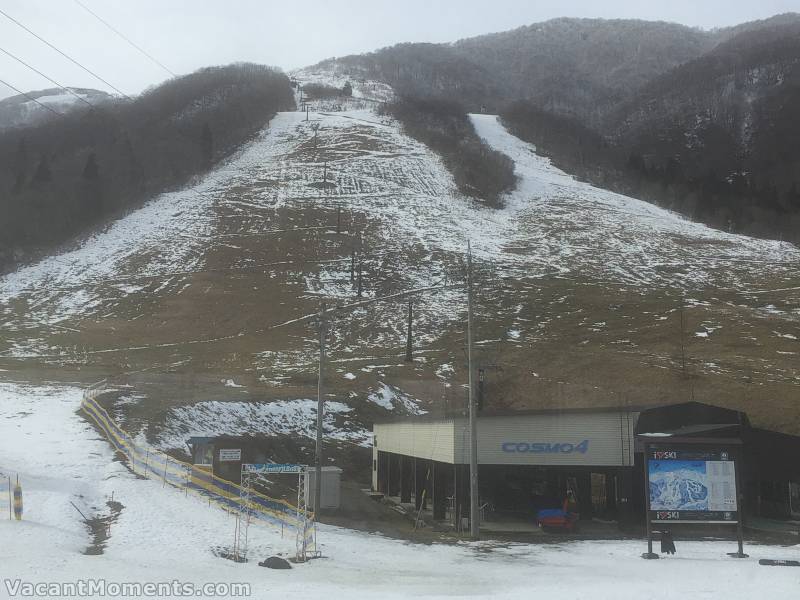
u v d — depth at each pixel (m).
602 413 32.47
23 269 120.75
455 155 193.00
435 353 81.88
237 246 128.62
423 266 119.31
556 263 121.44
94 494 28.52
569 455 32.12
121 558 19.23
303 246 128.00
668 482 22.97
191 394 57.09
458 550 24.92
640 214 161.75
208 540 23.08
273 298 105.56
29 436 38.03
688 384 67.62
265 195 158.38
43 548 18.91
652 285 109.94
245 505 29.05
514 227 146.12
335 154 190.88
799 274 115.44
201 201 155.00
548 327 91.00
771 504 36.66
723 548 25.23
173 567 18.39
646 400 62.50
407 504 39.28
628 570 19.83
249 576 17.70
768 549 25.11
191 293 107.94
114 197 157.62
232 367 75.88
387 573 19.36
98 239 135.62
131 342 88.81
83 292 110.31
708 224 165.12
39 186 158.25
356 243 129.75
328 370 74.56
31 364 75.12
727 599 13.73
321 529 27.88
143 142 190.00
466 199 162.25
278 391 62.78
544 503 37.91
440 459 33.00
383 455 44.44
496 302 101.50
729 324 89.44
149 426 43.88
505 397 65.88
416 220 144.88
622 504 31.80
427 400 66.06
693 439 23.14
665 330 88.06
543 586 16.67
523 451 32.00
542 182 186.88
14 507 23.36
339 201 154.88
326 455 52.56
